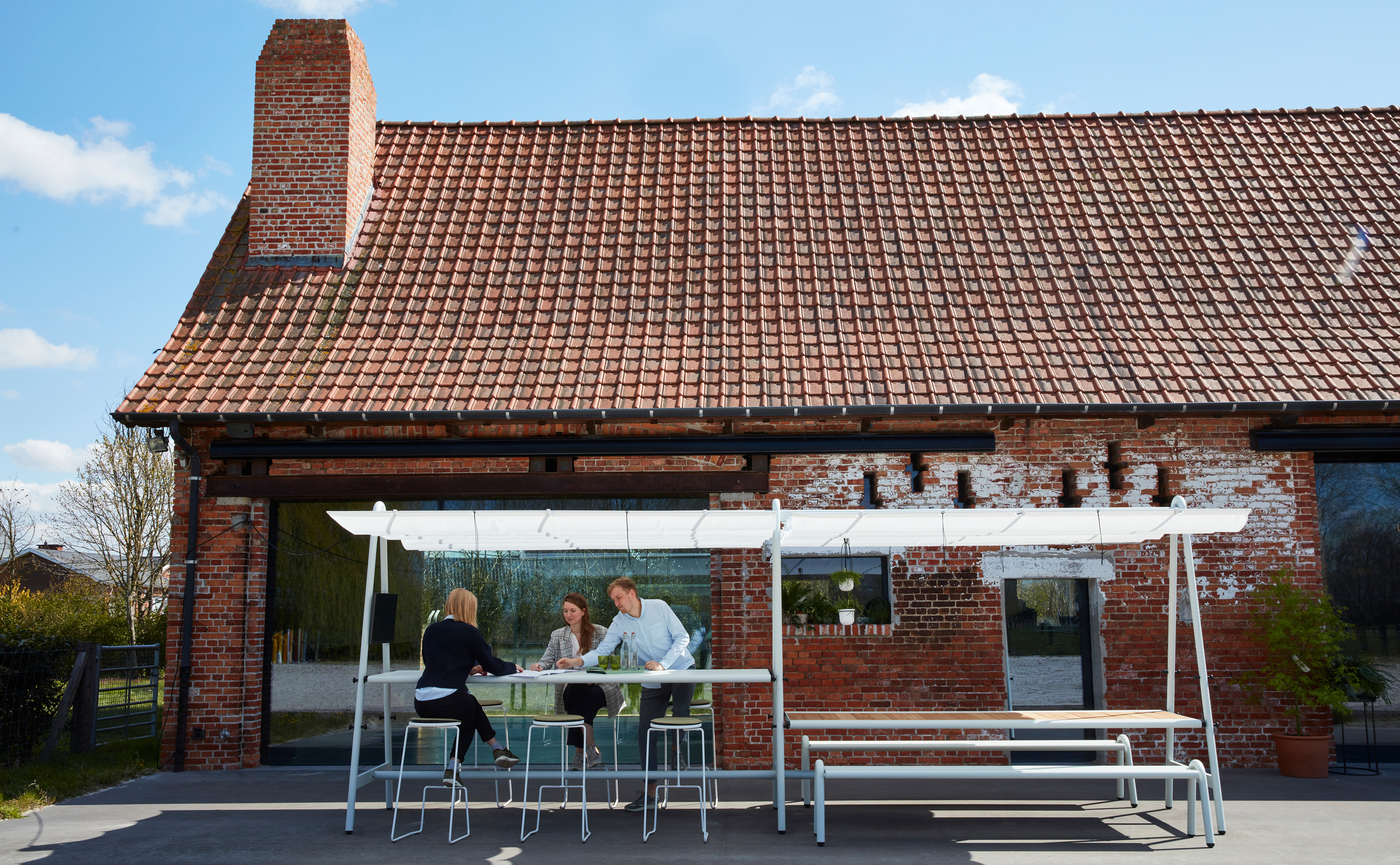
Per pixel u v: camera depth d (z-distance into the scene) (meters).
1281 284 11.02
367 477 9.98
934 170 12.86
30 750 10.26
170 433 9.77
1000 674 9.77
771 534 8.04
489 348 10.38
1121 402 9.44
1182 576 9.91
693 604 10.22
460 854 6.59
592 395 9.73
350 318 10.82
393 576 10.47
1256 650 9.79
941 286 11.18
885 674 9.77
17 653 9.91
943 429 10.04
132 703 12.41
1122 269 11.30
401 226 12.07
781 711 7.31
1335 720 10.12
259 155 11.73
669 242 11.75
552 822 7.57
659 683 7.90
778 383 9.87
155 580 25.42
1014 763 9.89
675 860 6.44
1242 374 9.81
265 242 11.55
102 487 25.36
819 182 12.68
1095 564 9.95
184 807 8.12
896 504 9.97
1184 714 9.73
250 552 10.05
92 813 7.91
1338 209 12.02
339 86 11.84
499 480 9.95
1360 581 10.28
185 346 10.48
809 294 11.09
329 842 6.93
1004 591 10.13
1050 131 13.48
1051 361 10.08
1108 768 7.10
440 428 10.09
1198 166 12.80
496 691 10.31
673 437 9.94
